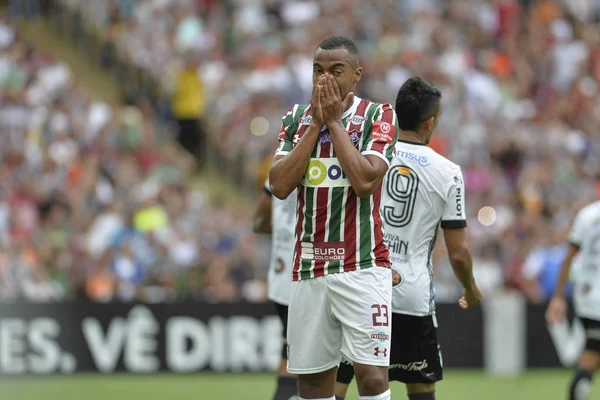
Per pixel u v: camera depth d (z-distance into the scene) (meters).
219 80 55.66
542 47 65.56
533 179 53.66
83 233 43.53
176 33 58.47
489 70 61.69
